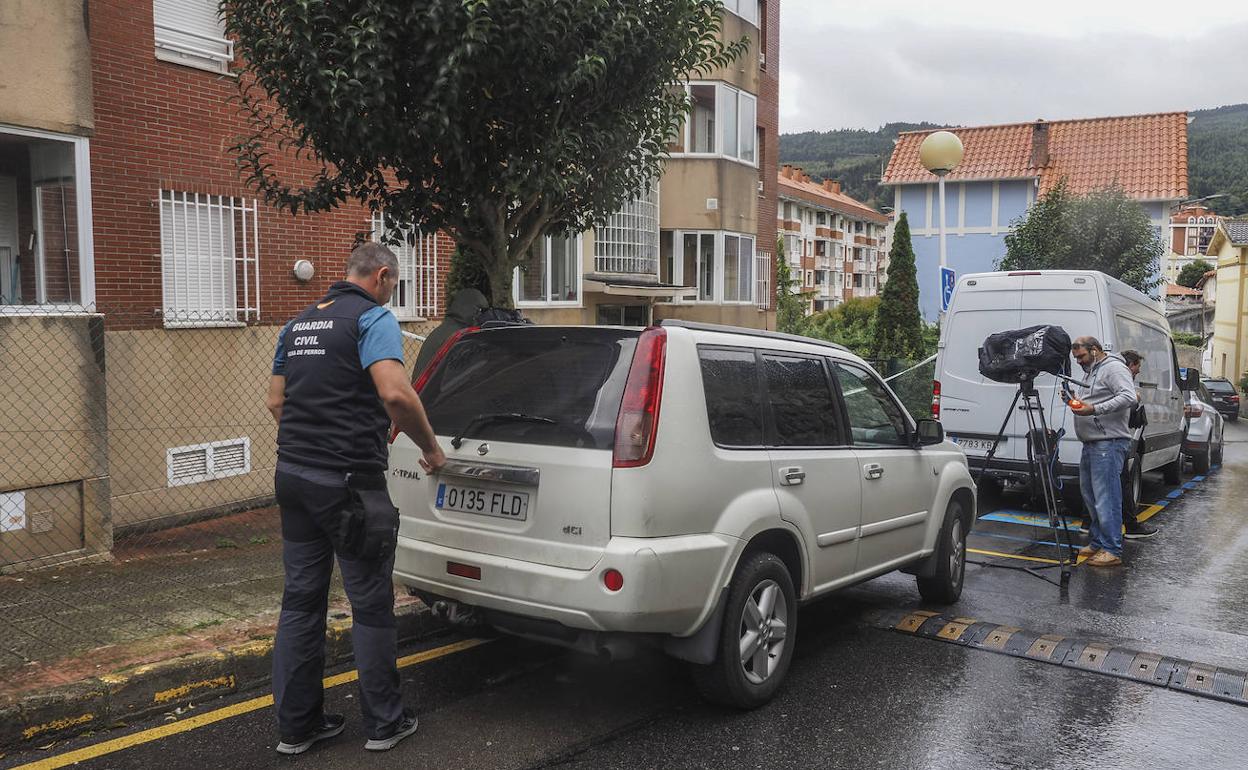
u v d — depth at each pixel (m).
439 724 4.33
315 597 3.97
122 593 5.78
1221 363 47.75
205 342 8.73
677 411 4.16
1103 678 5.14
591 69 6.00
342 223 10.23
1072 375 9.65
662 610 3.99
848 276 83.50
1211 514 10.95
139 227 8.36
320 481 3.79
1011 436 10.02
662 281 19.98
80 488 6.70
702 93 19.42
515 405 4.40
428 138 5.99
